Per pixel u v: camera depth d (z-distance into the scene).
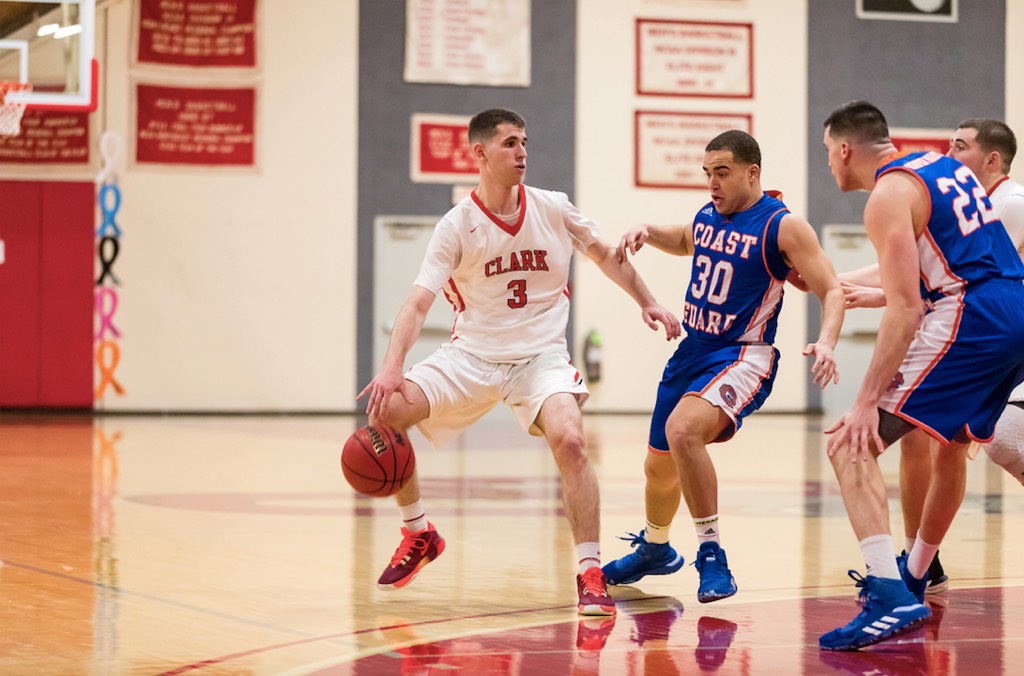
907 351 5.76
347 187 23.12
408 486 6.79
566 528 9.49
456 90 23.44
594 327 23.86
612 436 18.94
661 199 24.09
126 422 20.94
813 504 11.17
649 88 24.02
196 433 18.80
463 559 8.05
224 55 22.73
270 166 22.89
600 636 5.77
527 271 6.82
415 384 6.75
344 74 23.06
